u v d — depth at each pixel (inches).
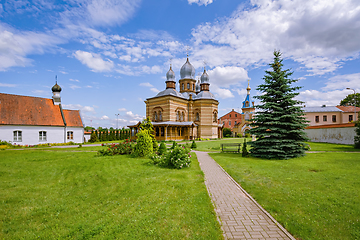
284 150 556.7
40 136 1100.5
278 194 271.3
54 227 215.9
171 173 400.2
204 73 1797.5
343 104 2020.2
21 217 237.9
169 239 176.9
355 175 337.1
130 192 301.6
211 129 1658.5
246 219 210.1
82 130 1288.1
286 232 184.5
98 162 512.1
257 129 582.2
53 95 1245.1
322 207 229.0
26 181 363.9
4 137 987.9
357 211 216.4
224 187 316.5
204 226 194.2
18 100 1098.1
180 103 1612.9
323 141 1114.7
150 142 614.5
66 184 352.8
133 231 193.3
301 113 565.9
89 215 239.8
